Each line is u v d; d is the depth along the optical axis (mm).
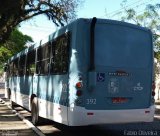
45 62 12836
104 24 10508
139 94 10656
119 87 10414
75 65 10133
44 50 13070
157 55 31578
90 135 12203
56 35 11719
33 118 14352
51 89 11875
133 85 10602
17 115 17156
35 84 14328
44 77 12844
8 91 23891
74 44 10219
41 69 13383
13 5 11602
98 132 12805
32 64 15156
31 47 15648
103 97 10195
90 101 10062
